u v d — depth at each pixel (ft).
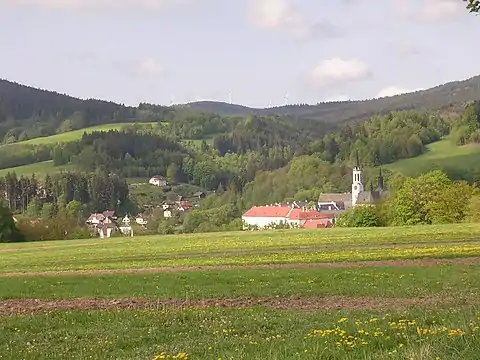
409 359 34.42
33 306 88.28
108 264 164.55
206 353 47.19
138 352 51.75
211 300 87.40
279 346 44.88
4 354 54.39
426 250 156.97
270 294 90.38
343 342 42.70
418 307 69.67
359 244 189.67
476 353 33.42
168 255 186.80
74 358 51.70
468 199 327.67
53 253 222.48
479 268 114.62
